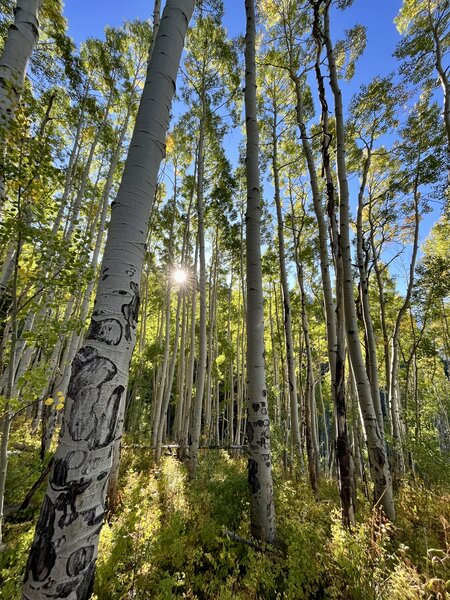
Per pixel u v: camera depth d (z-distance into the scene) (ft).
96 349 4.87
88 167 31.55
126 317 5.27
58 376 23.47
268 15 27.27
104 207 29.27
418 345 40.65
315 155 30.14
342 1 21.06
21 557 8.28
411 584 8.31
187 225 36.94
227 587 9.23
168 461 27.27
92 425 4.54
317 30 18.02
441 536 12.48
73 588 4.10
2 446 8.46
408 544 12.16
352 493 12.78
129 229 5.65
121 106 36.24
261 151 32.71
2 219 9.68
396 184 29.73
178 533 12.11
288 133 31.65
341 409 13.20
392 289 44.78
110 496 16.19
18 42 11.19
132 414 63.87
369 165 29.63
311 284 44.50
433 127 28.58
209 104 34.14
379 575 8.76
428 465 23.44
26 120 9.21
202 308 26.45
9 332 10.43
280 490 17.67
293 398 25.07
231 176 40.60
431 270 34.65
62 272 10.28
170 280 38.06
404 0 27.55
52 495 4.27
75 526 4.21
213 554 11.69
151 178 6.10
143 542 9.55
